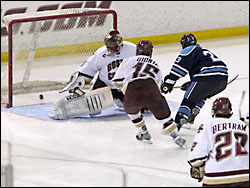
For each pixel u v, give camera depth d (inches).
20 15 1000.9
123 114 885.8
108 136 768.3
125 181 430.9
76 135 767.1
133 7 1470.2
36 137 746.8
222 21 1633.9
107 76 860.6
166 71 1205.1
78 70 847.7
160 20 1517.0
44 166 471.5
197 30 1587.1
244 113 882.8
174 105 940.6
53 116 853.8
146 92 716.0
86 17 1071.0
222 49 1477.6
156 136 776.3
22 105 935.7
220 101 524.1
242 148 498.0
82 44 1079.6
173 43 1547.7
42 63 1058.1
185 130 804.6
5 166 442.6
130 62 730.2
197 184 589.3
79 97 838.5
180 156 692.7
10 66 926.4
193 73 783.7
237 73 1199.6
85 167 453.7
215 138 502.3
